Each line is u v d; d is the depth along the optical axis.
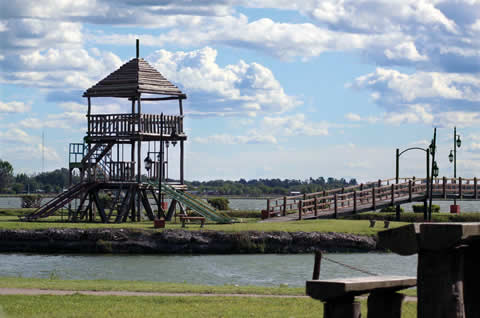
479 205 147.62
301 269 31.83
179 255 37.69
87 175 50.09
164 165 52.44
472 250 10.42
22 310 16.03
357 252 39.12
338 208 51.16
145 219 54.25
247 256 37.19
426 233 9.26
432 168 48.44
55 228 39.69
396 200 53.34
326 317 10.91
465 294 10.54
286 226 41.94
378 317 11.81
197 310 16.41
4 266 32.75
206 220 46.75
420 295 9.47
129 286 21.47
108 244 38.69
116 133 49.31
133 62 50.38
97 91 49.91
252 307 16.94
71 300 17.77
